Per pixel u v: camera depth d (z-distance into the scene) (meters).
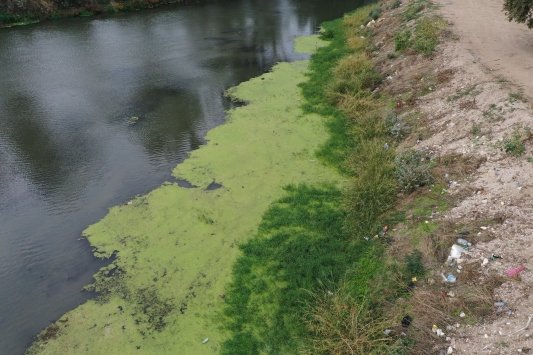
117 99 15.42
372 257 8.05
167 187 10.62
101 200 10.33
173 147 12.45
